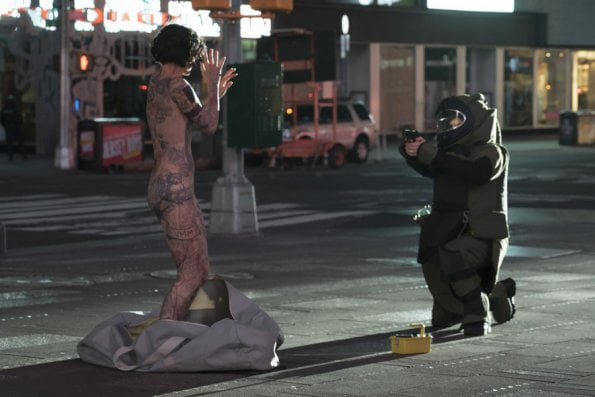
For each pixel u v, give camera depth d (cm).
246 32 8712
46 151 9144
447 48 12038
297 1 10475
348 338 2103
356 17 11038
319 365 1853
